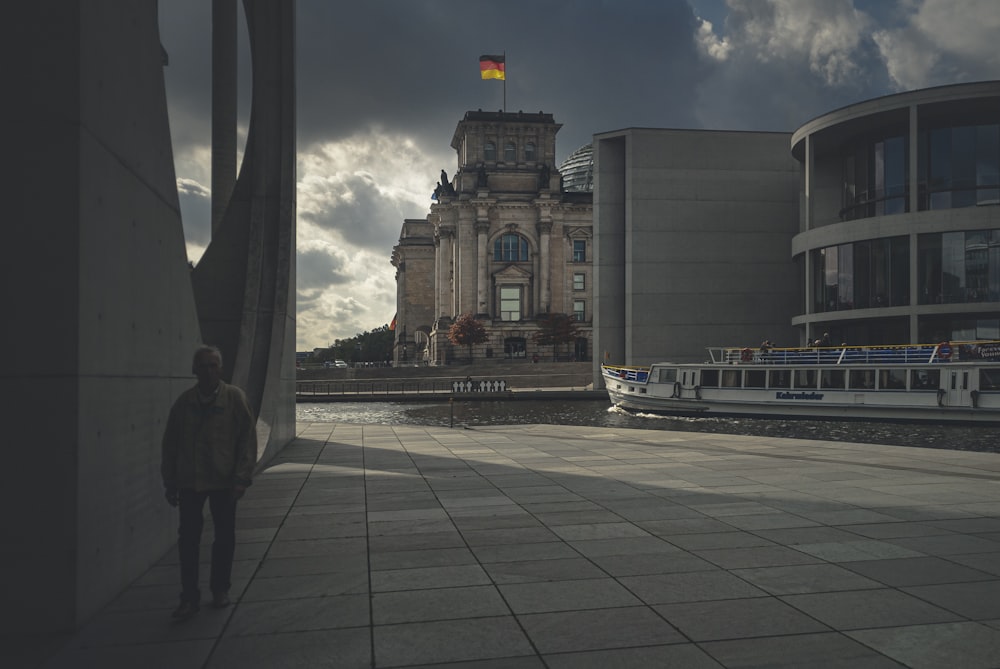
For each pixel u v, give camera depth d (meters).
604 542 8.02
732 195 59.44
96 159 6.06
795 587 6.30
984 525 8.71
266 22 19.95
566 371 84.69
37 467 5.54
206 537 8.62
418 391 71.62
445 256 107.38
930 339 46.03
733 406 41.81
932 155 46.78
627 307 58.81
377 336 194.88
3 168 5.58
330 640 5.21
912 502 10.18
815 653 4.88
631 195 58.91
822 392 38.69
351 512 9.89
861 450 16.69
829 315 48.94
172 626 5.55
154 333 7.64
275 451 16.97
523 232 105.38
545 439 19.98
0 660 4.95
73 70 5.70
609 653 4.92
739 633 5.25
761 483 11.95
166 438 5.86
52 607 5.49
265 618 5.68
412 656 4.91
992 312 43.34
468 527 8.86
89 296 5.89
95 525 5.94
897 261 46.28
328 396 65.25
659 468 13.84
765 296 59.06
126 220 6.80
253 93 20.03
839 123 48.28
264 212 19.78
